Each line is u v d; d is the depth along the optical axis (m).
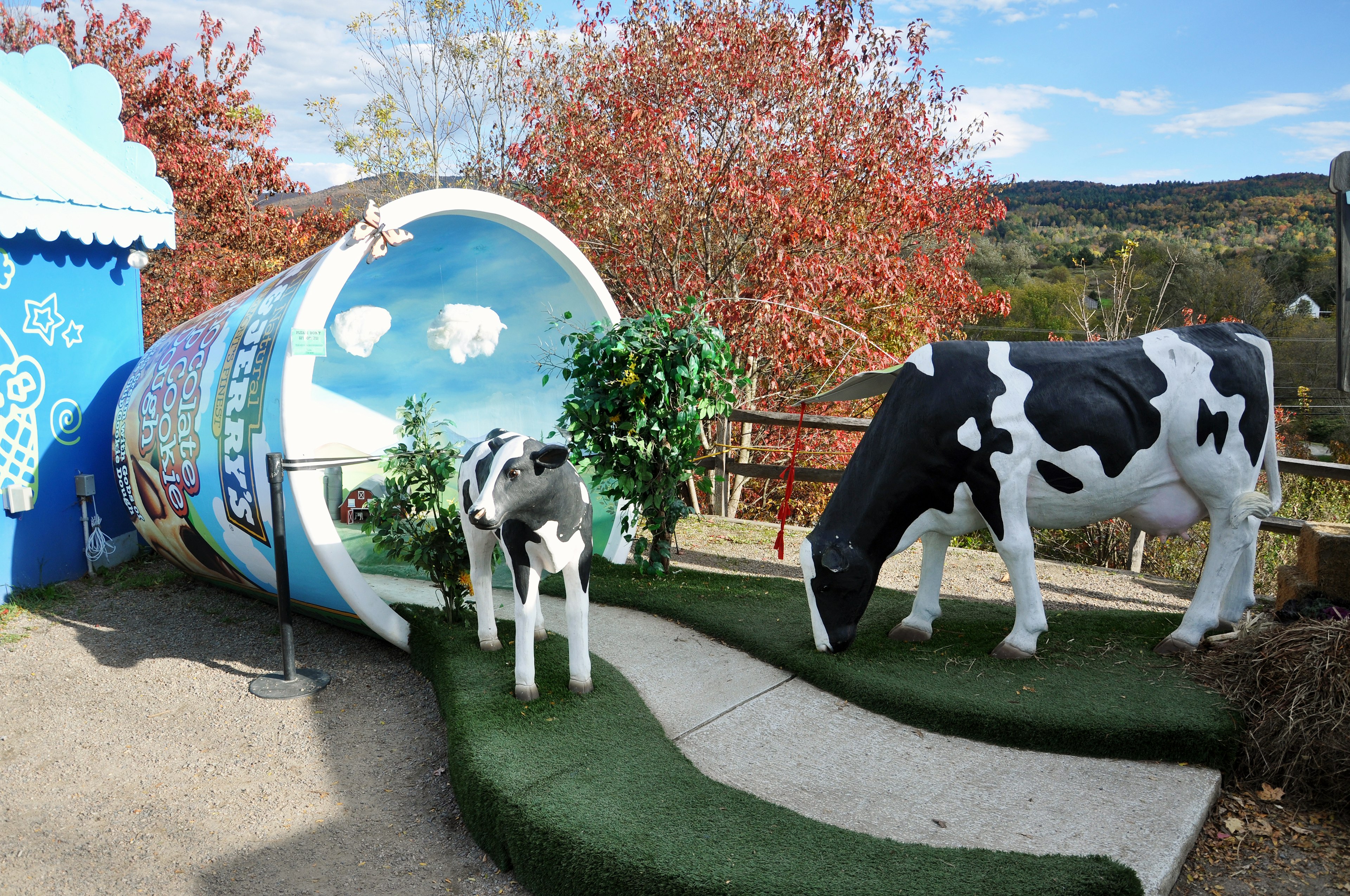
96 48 15.88
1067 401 4.36
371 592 5.05
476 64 14.38
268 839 3.45
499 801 3.31
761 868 2.86
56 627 5.97
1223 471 4.43
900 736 4.00
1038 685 4.25
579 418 6.25
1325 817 3.48
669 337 6.29
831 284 9.80
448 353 7.55
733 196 9.75
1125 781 3.55
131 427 6.48
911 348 11.77
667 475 6.41
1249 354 4.50
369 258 5.05
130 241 7.21
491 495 3.77
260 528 5.11
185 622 6.05
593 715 4.10
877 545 4.73
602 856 2.95
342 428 7.12
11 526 6.62
